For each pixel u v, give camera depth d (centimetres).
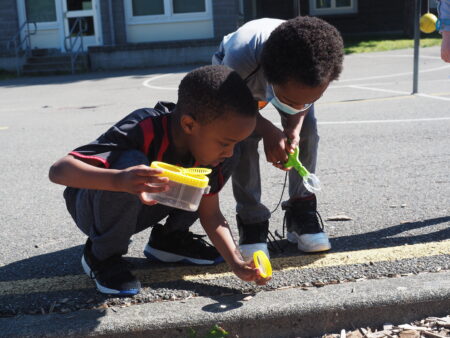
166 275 262
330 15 2197
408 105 737
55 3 1812
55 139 652
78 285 254
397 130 587
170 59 1728
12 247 314
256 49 254
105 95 1096
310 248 278
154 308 227
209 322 218
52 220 361
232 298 234
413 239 291
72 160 210
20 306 236
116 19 1812
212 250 278
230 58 257
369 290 229
